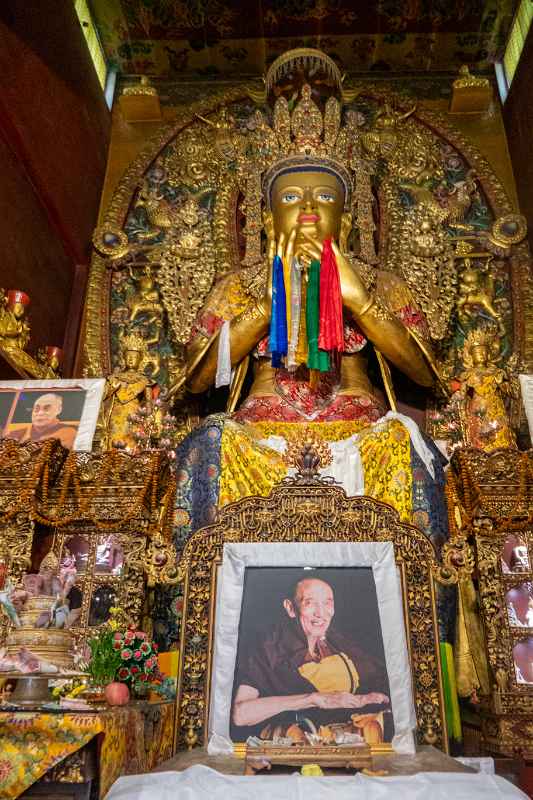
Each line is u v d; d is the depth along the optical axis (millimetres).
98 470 5000
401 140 9398
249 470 5906
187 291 7957
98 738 3080
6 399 5598
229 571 3965
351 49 10156
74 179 8508
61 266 8336
